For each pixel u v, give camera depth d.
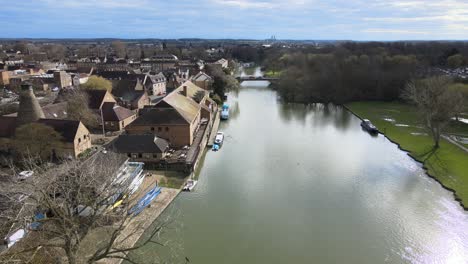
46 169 45.12
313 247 44.44
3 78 147.38
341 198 57.69
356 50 184.50
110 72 150.88
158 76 146.62
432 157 75.44
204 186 61.03
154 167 65.12
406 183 63.62
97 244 41.00
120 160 55.59
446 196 58.59
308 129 100.94
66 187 36.22
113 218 45.41
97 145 74.12
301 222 50.06
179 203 54.59
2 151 64.31
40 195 33.38
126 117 90.12
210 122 98.56
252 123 107.06
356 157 77.00
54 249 36.50
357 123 108.38
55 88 138.88
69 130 64.88
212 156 76.56
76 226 28.45
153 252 41.91
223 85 143.00
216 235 46.28
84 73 166.00
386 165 72.38
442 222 50.59
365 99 142.88
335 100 139.88
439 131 81.44
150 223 47.66
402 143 85.56
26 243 37.03
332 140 90.06
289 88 146.88
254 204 55.00
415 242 45.88
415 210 54.03
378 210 53.94
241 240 45.41
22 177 47.72
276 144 85.88
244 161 73.69
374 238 46.59
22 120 65.06
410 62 147.88
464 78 128.88
